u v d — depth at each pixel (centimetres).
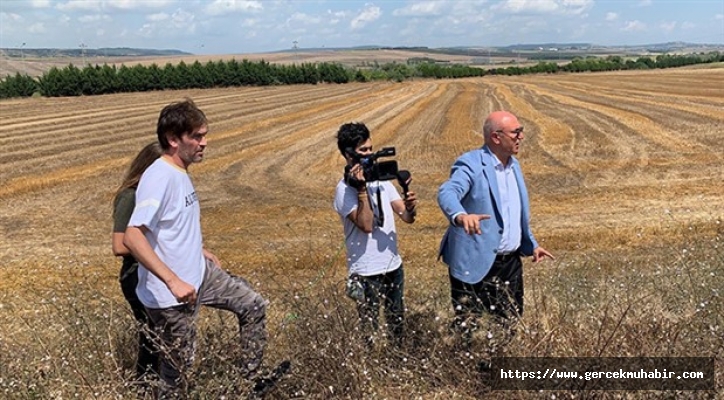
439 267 835
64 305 560
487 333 356
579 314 422
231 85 7238
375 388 353
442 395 358
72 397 354
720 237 848
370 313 386
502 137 396
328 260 870
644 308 418
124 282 380
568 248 923
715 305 404
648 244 917
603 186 1365
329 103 4409
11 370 382
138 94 6147
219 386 334
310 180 1603
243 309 371
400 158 1873
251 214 1239
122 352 401
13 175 1752
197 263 351
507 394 350
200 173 1733
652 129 2191
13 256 984
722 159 1588
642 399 331
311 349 359
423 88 5984
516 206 411
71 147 2359
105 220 1238
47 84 5997
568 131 2259
